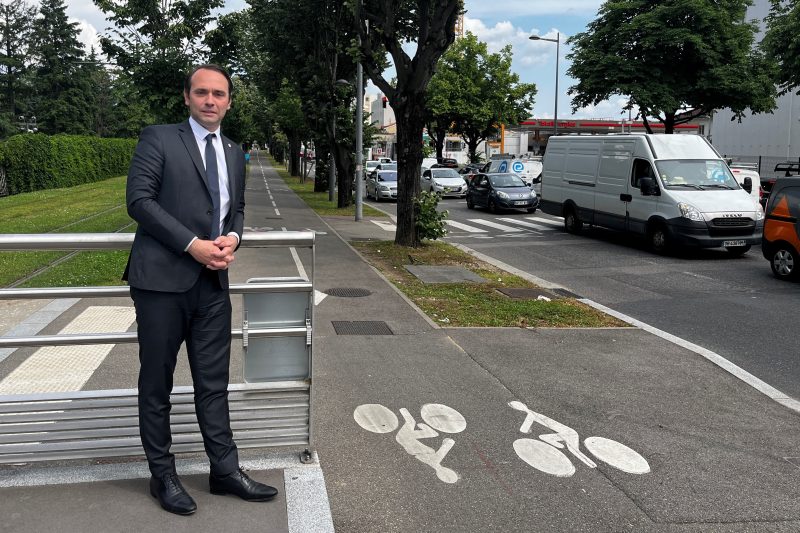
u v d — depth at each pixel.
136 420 3.53
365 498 3.68
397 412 4.98
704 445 4.61
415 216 14.51
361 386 5.52
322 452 4.25
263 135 84.25
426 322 7.80
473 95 51.31
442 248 14.55
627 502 3.76
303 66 25.52
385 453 4.27
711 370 6.31
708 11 27.78
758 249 15.75
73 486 3.36
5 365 5.57
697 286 11.26
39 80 73.38
